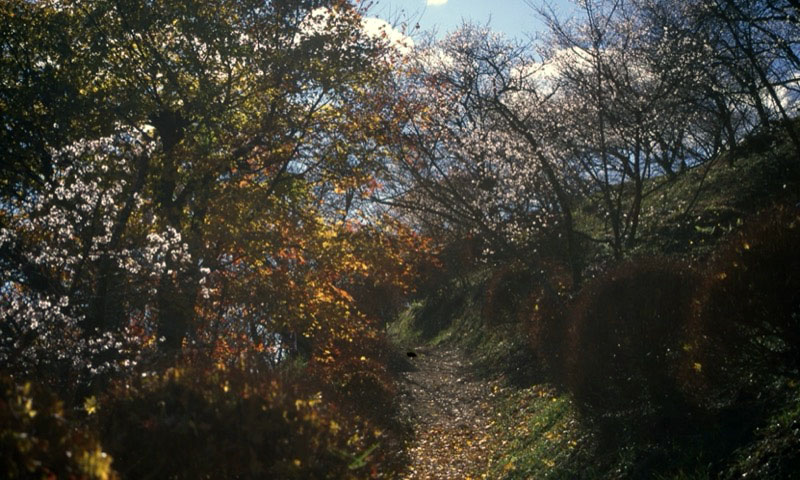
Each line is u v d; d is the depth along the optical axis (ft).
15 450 10.98
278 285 53.11
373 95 62.75
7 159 46.34
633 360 33.19
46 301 29.45
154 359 34.94
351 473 18.31
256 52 55.88
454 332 102.89
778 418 26.35
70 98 49.93
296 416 17.53
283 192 60.23
